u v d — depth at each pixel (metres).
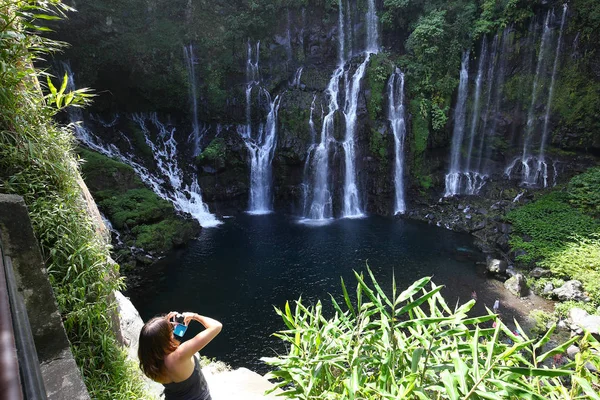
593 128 15.42
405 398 2.10
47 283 2.51
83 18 14.82
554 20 15.58
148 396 3.58
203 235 14.16
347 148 17.05
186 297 9.95
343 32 19.22
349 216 16.95
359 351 2.64
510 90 16.89
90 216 3.80
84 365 3.21
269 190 17.88
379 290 2.70
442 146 17.80
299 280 10.82
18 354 1.11
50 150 3.29
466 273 11.22
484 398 2.10
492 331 2.47
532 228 12.85
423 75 17.28
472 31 16.75
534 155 16.89
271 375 2.80
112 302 3.83
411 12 18.39
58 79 15.34
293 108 17.30
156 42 16.52
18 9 2.95
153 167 16.55
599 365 2.47
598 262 10.32
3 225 2.34
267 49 18.52
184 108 17.67
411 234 14.34
